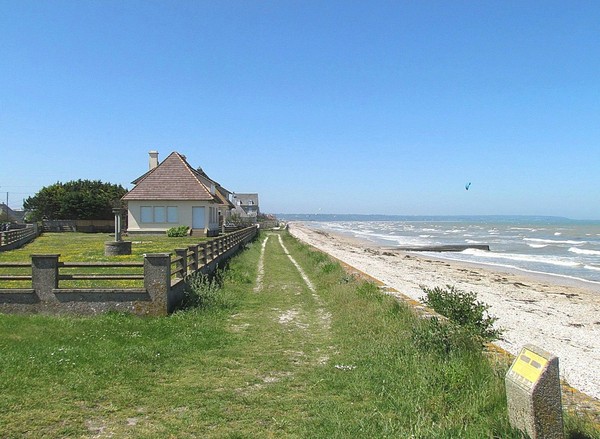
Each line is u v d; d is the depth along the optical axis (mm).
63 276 10258
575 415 4828
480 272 28688
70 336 8570
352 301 11984
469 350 6699
